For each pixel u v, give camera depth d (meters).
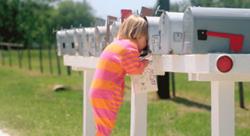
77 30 6.26
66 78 17.73
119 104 4.40
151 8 4.98
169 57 4.21
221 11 3.73
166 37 4.15
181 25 4.10
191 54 3.78
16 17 45.47
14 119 9.79
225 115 3.79
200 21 3.66
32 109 11.15
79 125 9.03
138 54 4.31
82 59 6.14
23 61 29.25
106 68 4.34
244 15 3.73
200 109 10.29
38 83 16.64
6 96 13.70
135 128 4.86
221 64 3.55
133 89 4.55
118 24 5.01
